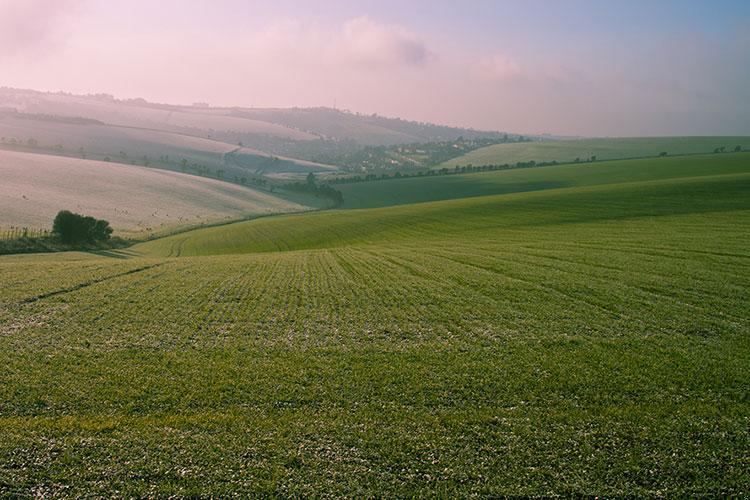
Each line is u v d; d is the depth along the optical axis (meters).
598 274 32.69
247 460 12.54
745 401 15.79
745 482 11.85
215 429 13.99
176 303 27.36
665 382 17.08
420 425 14.37
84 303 26.66
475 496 11.32
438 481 11.83
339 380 17.39
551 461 12.67
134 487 11.41
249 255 51.44
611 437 13.73
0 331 21.72
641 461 12.63
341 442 13.44
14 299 26.69
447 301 27.78
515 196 86.81
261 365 18.64
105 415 14.67
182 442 13.27
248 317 25.00
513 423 14.48
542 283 31.02
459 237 56.38
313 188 177.62
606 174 144.12
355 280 33.88
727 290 27.78
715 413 14.97
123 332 22.19
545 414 15.03
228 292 30.20
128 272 36.72
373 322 24.22
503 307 26.30
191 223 106.50
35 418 14.28
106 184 136.50
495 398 16.11
